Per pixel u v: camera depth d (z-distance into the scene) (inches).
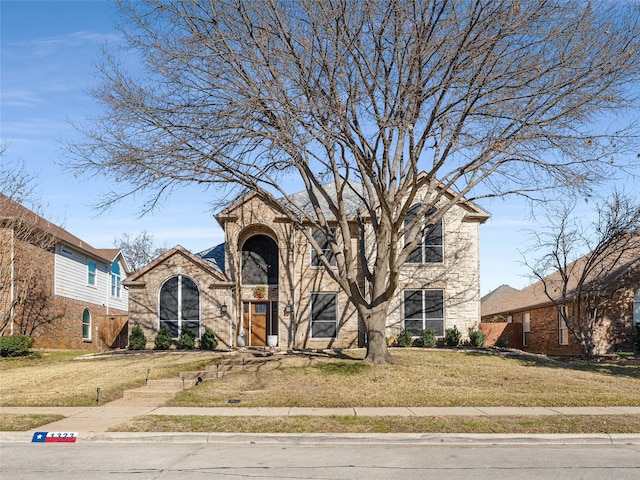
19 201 1075.9
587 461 384.2
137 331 1037.8
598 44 650.8
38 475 342.0
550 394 631.2
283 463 374.3
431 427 475.2
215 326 1048.8
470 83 626.8
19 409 569.3
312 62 651.5
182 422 491.2
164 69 677.9
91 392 641.0
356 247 1078.4
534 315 1379.2
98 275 1461.6
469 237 1088.2
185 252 1063.0
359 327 1069.1
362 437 449.1
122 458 389.1
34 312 1123.3
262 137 697.6
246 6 658.8
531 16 609.3
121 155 690.2
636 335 1055.6
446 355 903.7
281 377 713.0
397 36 640.4
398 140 792.3
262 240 1125.1
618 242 1120.8
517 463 377.4
